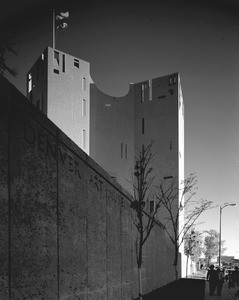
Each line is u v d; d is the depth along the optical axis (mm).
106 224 15266
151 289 25156
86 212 12922
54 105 54594
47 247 9820
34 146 9445
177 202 54531
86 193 13008
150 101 64750
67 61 56906
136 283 20281
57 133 10773
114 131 65312
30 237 9008
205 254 96812
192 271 74125
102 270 14422
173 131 61594
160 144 62188
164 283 31109
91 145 64688
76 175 12141
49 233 9977
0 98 8125
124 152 64562
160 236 30469
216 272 23078
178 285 28734
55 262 10234
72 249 11477
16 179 8594
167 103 62969
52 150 10414
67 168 11414
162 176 60219
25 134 9070
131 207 18562
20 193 8719
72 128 56219
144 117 64750
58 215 10602
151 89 65188
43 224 9688
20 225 8625
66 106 55875
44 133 10023
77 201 12117
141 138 64375
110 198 16016
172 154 60594
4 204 8078
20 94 8930
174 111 62125
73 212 11719
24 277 8617
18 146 8750
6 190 8188
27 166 9086
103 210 14930
